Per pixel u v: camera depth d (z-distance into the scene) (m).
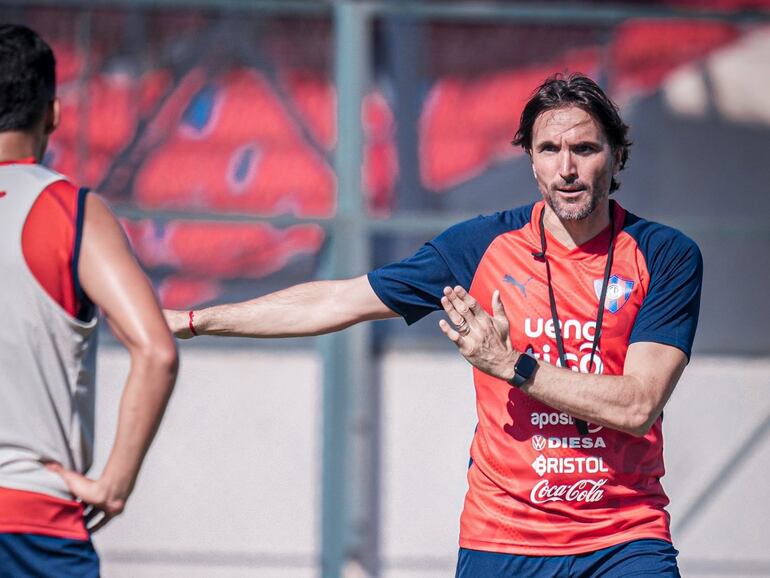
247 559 22.42
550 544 11.22
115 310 8.39
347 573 21.11
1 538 8.41
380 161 23.25
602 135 10.79
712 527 23.42
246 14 22.70
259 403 22.80
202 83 22.77
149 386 8.31
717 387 23.83
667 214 24.50
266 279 23.02
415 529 22.86
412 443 23.06
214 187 22.94
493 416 11.42
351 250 20.98
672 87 24.33
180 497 22.50
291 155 23.14
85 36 22.09
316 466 22.72
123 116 22.45
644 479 11.30
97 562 8.84
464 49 23.06
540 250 11.37
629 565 10.97
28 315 8.48
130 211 20.27
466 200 23.30
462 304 10.47
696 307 11.21
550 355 11.23
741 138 24.64
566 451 11.16
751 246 24.73
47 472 8.55
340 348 21.09
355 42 21.17
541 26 23.06
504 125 23.17
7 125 8.91
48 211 8.61
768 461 23.58
